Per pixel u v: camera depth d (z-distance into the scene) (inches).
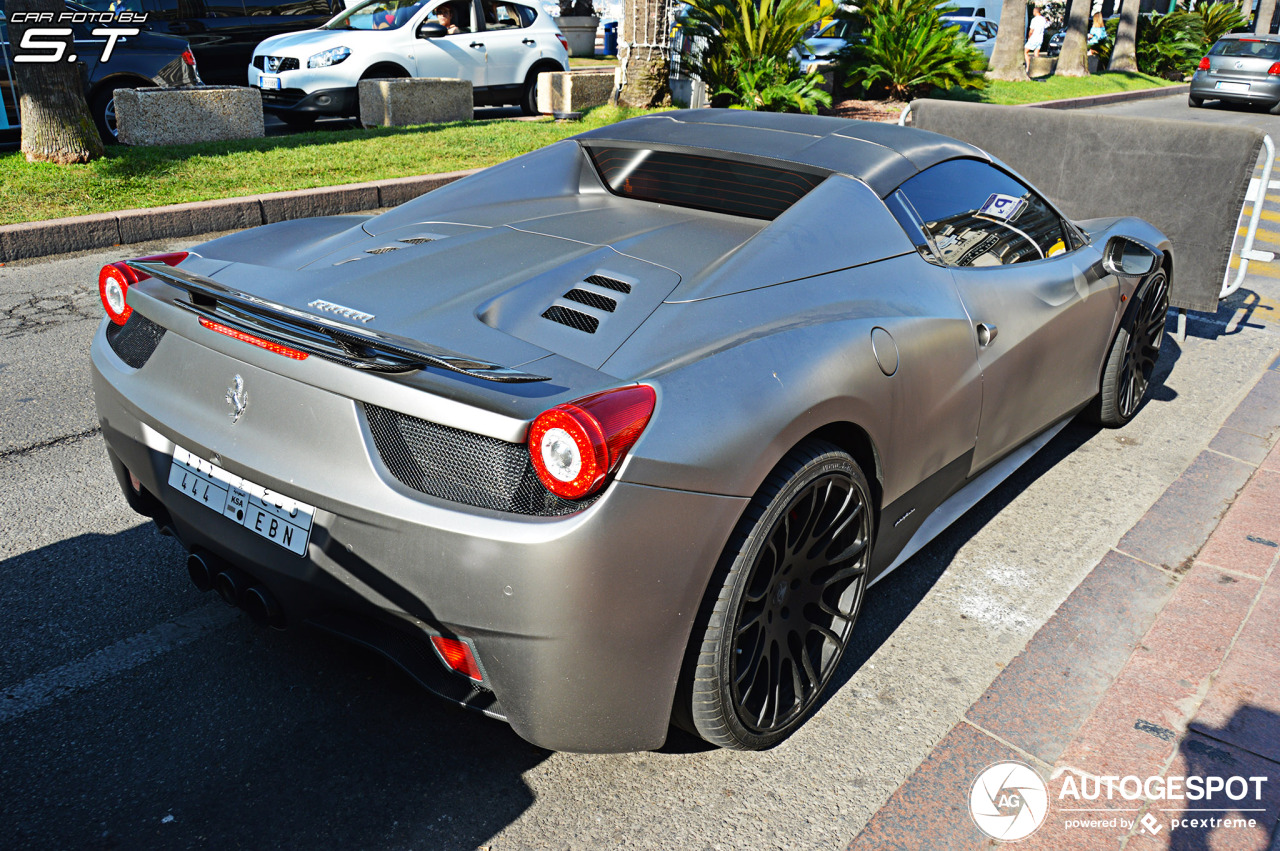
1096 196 206.2
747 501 77.4
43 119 322.3
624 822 83.6
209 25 489.4
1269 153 208.5
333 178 334.6
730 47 553.6
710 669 80.6
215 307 85.4
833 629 97.1
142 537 125.6
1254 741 96.3
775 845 82.0
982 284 116.0
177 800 83.3
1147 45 1135.6
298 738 91.2
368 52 460.8
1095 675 105.9
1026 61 945.5
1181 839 84.6
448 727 93.7
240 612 110.4
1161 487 151.9
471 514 71.7
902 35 670.5
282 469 79.0
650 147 125.3
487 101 516.7
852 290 98.3
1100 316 147.9
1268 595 121.6
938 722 97.9
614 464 70.2
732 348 82.4
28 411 162.9
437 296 89.5
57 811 81.4
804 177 112.5
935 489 112.9
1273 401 190.1
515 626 72.3
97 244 268.4
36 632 105.1
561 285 91.9
